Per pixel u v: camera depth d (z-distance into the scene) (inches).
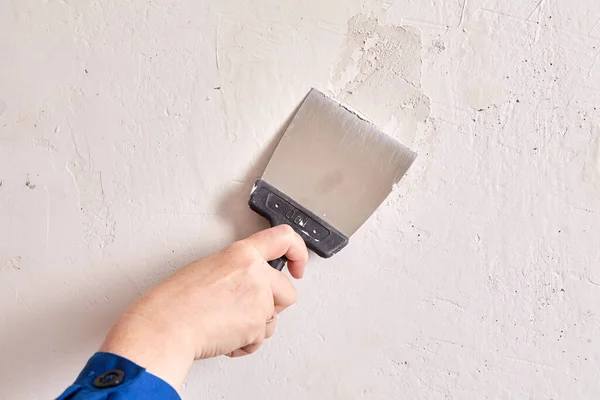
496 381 27.8
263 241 21.3
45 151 26.2
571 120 24.1
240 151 25.5
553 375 27.4
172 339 18.4
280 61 24.3
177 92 25.1
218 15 23.9
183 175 26.1
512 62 23.5
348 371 28.5
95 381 16.4
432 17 23.2
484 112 24.2
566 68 23.5
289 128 23.8
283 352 28.5
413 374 28.2
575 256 25.7
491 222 25.6
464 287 26.6
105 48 24.8
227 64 24.5
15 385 29.7
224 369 29.0
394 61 23.8
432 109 24.3
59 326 28.6
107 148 26.1
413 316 27.3
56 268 27.8
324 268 26.8
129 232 27.1
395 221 25.9
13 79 25.4
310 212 23.3
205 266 20.4
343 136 23.3
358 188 23.5
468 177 25.1
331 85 24.4
